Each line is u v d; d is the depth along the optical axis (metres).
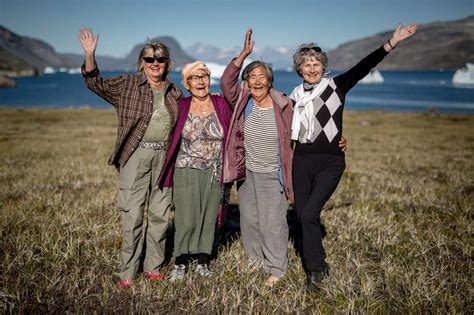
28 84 136.50
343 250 4.65
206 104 3.84
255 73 3.67
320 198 3.65
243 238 4.23
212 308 3.34
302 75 3.83
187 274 3.88
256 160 3.89
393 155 14.30
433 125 28.84
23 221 5.42
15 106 57.50
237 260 4.27
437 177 10.04
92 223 5.35
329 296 3.59
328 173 3.68
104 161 11.53
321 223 5.75
